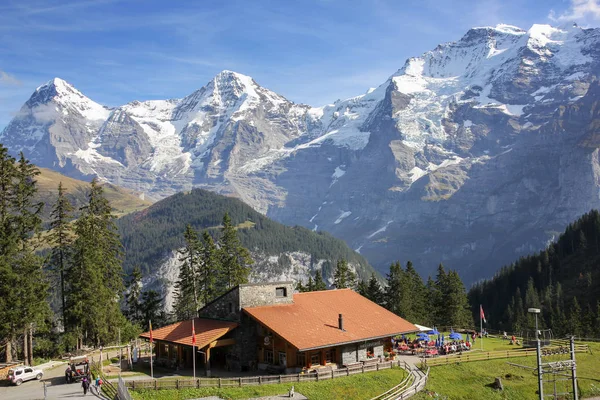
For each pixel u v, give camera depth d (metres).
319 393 51.84
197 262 99.75
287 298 65.62
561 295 191.50
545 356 77.31
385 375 59.31
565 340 93.00
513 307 195.00
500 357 74.50
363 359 62.97
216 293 97.56
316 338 57.62
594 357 80.06
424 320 125.81
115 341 87.56
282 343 58.19
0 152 69.56
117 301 93.31
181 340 59.44
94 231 86.38
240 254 99.19
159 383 50.84
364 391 54.25
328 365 59.41
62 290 82.00
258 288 62.97
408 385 57.91
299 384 53.34
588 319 144.50
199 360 63.06
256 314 60.09
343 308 68.06
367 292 126.81
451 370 66.88
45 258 74.94
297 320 61.00
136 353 66.69
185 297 102.69
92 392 51.12
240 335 60.62
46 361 73.12
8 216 69.88
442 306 129.62
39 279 72.44
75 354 75.06
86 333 84.19
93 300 80.25
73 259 81.25
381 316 68.25
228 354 61.31
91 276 80.62
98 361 66.88
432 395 57.03
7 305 65.50
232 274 97.88
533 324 153.25
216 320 63.81
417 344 78.81
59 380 58.22
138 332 97.00
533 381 67.50
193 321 62.72
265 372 59.28
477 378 65.56
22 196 72.81
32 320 68.31
